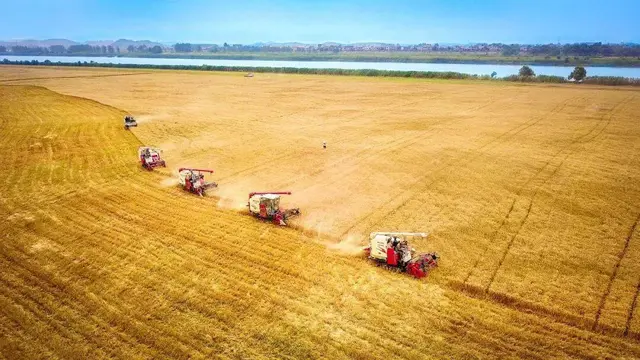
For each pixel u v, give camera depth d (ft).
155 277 62.80
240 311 55.06
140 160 118.52
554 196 92.58
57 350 48.91
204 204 90.07
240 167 114.52
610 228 77.66
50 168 114.73
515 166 113.09
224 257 68.28
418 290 59.67
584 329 52.24
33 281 62.08
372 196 93.71
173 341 49.96
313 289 59.72
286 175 107.96
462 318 53.93
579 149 128.67
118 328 52.34
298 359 47.01
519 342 49.80
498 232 76.43
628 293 58.44
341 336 50.57
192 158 123.24
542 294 58.49
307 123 173.37
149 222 81.25
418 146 134.72
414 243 72.59
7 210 87.10
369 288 60.03
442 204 89.04
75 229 78.64
